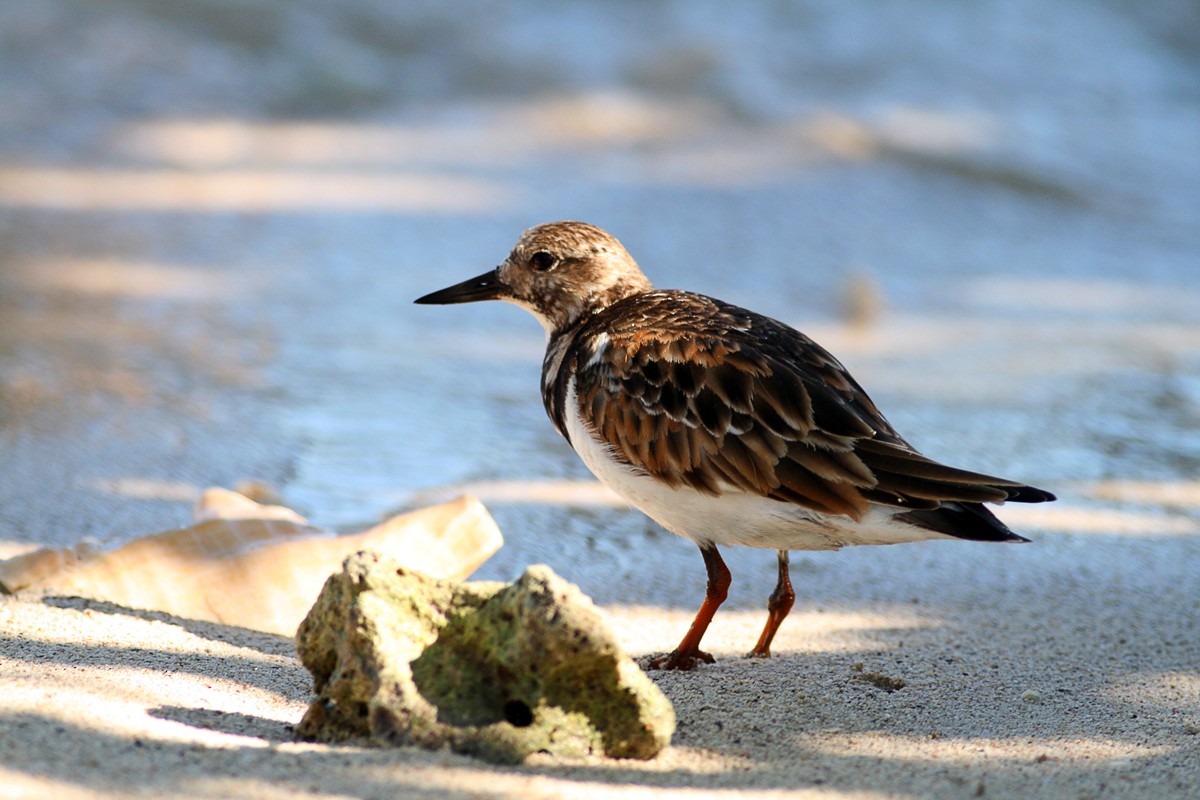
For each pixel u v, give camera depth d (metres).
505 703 5.69
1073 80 27.59
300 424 12.05
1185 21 30.33
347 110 25.05
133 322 14.91
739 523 7.05
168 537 7.94
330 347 14.49
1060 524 10.20
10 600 7.47
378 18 27.44
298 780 5.09
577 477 11.09
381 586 5.66
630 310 7.77
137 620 7.39
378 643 5.54
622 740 5.69
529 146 23.98
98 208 19.62
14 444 10.93
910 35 28.48
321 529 8.28
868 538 6.84
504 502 10.34
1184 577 9.10
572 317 8.47
